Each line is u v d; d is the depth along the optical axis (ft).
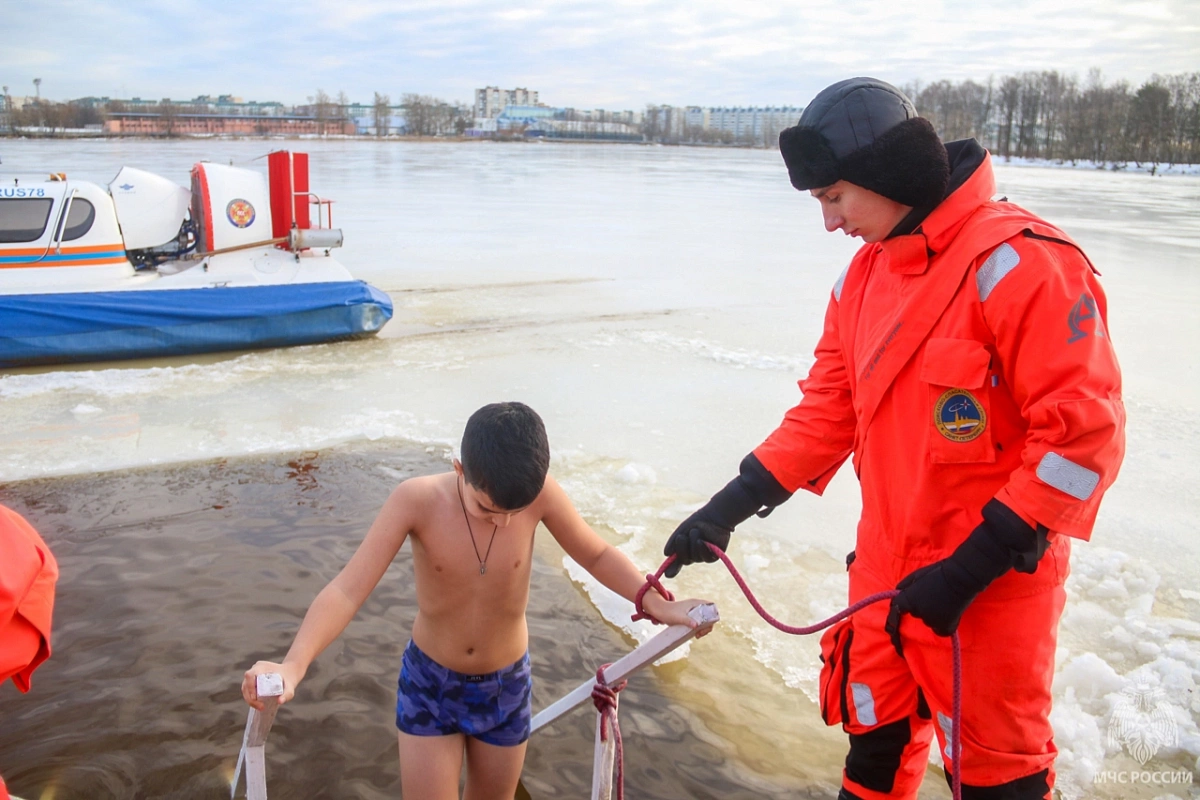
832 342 8.62
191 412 23.29
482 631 8.39
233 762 10.60
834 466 8.66
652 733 11.48
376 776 10.52
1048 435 6.49
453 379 26.73
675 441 21.77
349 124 477.77
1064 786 10.49
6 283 27.25
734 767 10.90
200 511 17.42
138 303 27.63
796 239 62.54
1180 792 10.40
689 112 599.98
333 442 21.29
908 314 7.36
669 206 87.71
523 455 7.24
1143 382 27.04
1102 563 15.49
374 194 93.91
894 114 7.02
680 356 29.84
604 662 12.96
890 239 7.40
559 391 25.70
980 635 7.16
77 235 28.04
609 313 36.50
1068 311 6.56
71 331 26.76
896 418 7.56
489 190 103.45
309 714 11.56
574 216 75.56
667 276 45.85
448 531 8.13
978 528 6.76
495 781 8.89
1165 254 56.65
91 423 22.33
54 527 16.57
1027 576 7.07
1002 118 362.53
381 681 12.27
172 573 14.96
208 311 28.32
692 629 7.78
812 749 11.28
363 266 47.55
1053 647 7.32
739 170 181.37
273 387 25.63
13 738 10.90
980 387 7.01
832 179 7.24
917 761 8.16
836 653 8.40
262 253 30.71
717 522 8.61
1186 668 12.36
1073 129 338.95
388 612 14.03
